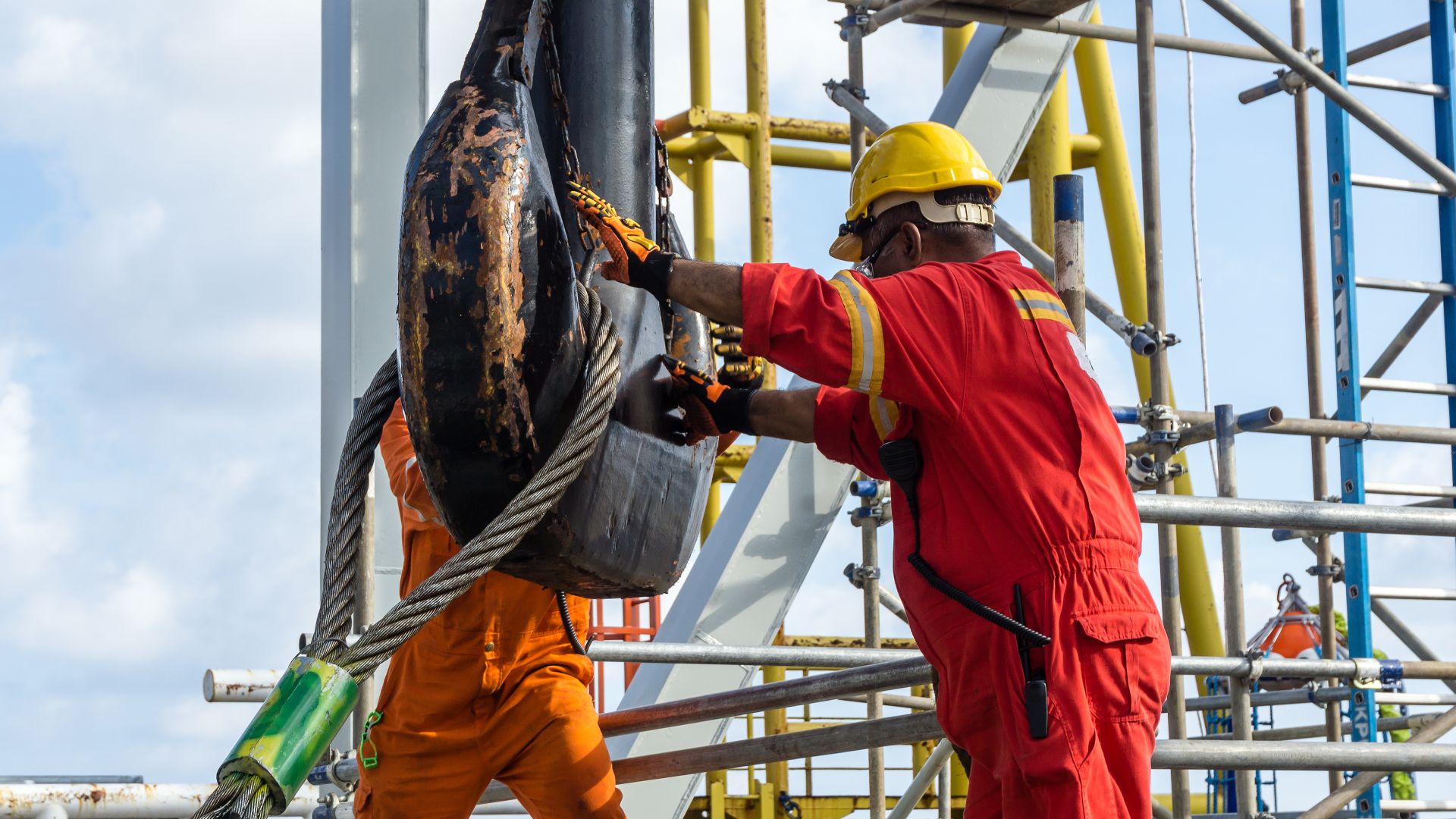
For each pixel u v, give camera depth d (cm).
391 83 632
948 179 325
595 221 284
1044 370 294
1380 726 678
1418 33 675
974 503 291
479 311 245
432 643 382
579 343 265
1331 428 562
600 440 281
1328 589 634
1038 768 276
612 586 304
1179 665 459
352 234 619
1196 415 560
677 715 424
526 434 251
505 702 386
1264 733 720
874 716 600
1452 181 639
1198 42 654
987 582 288
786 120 1054
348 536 263
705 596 632
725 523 660
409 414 252
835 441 342
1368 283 625
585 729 390
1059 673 279
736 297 284
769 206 984
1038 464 289
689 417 321
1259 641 834
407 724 388
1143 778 284
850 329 283
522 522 248
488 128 253
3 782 438
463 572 243
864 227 336
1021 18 650
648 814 619
